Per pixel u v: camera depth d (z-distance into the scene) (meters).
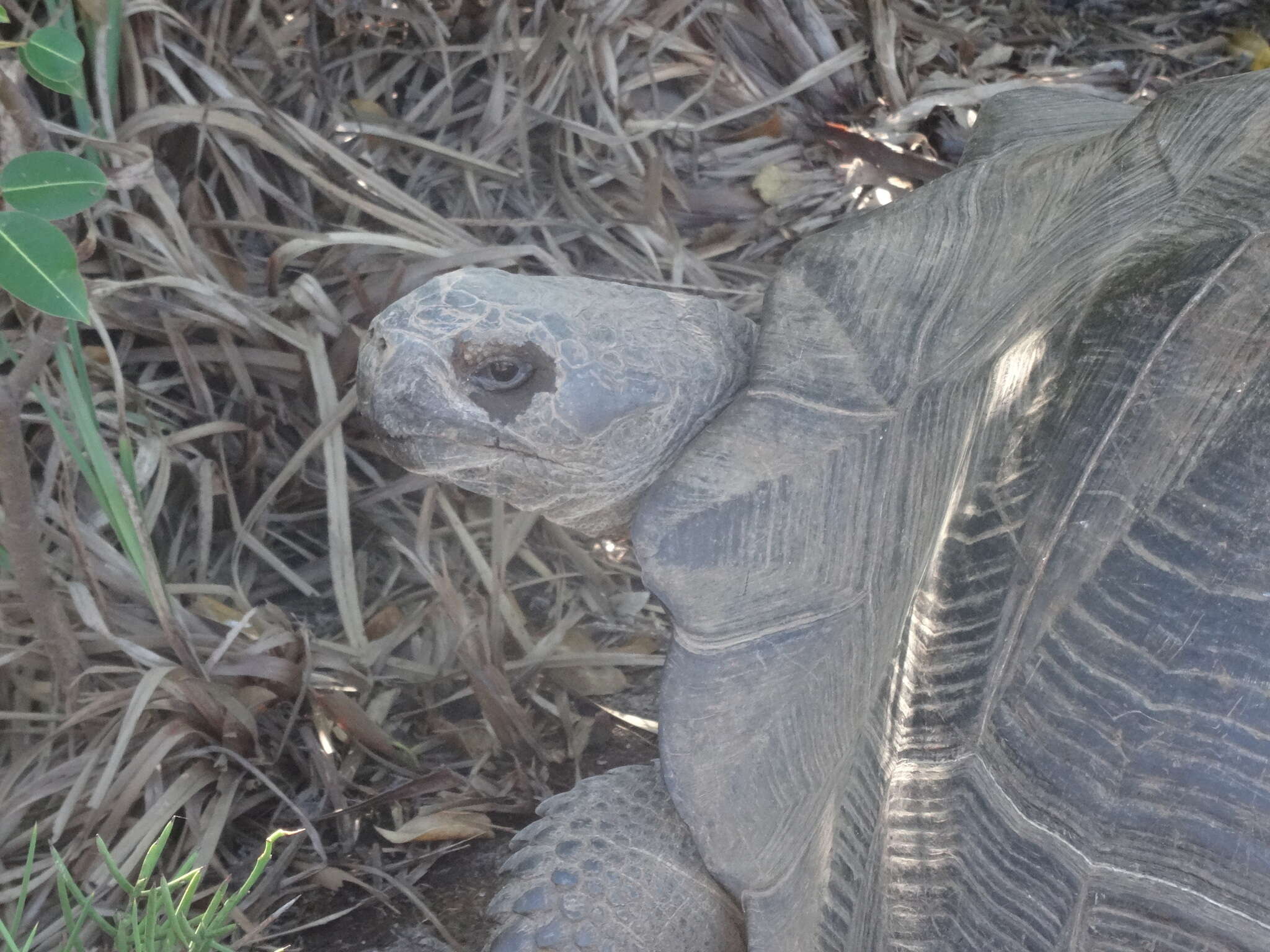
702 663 1.54
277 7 3.21
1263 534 1.29
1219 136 1.67
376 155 3.23
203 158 3.04
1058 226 1.74
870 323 1.73
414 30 3.43
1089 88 4.25
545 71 3.37
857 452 1.62
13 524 1.97
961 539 1.50
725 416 1.71
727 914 1.70
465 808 2.24
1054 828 1.34
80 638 2.24
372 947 1.97
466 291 1.86
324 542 2.83
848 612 1.57
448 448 1.85
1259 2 4.97
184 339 2.73
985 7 4.67
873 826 1.48
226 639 2.24
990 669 1.42
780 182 3.66
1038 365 1.52
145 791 2.12
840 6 4.03
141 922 1.53
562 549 2.85
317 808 2.23
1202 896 1.26
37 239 1.36
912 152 3.75
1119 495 1.38
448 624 2.61
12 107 1.74
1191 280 1.44
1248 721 1.27
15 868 2.00
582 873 1.67
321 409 2.68
